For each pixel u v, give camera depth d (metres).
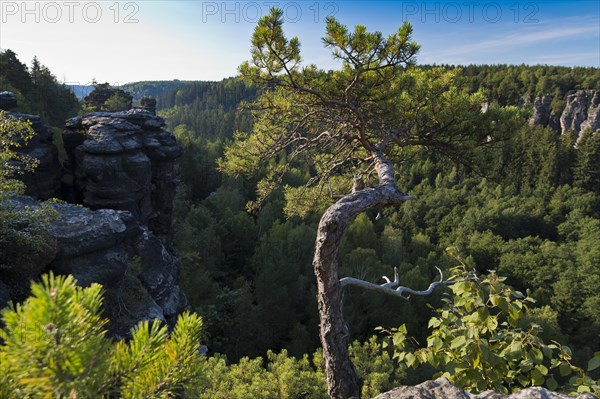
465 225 74.62
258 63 6.28
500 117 7.10
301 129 8.13
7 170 10.15
